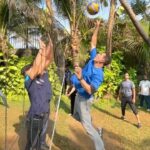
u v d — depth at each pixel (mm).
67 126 9414
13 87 13305
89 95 5938
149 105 14055
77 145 7793
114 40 17391
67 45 9516
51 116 7172
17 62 13508
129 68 17656
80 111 5996
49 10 6441
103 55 5809
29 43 5094
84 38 14695
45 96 5383
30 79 5340
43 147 5414
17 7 6199
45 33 4949
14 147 6574
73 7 14453
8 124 8758
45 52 4820
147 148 7980
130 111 13336
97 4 4586
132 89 11180
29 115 5297
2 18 11703
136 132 9688
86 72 5805
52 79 5785
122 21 16922
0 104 10805
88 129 6023
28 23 5328
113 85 15883
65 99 12977
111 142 8336
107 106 14047
